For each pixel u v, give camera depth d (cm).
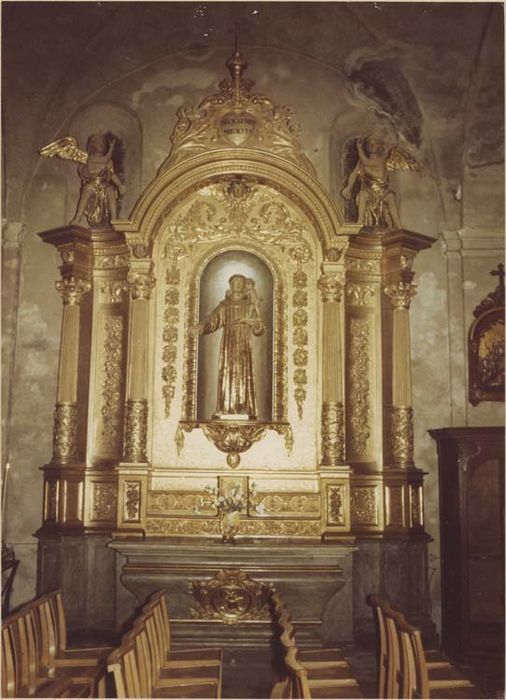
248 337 1095
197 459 1064
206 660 705
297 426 1073
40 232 1117
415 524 1055
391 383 1098
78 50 1127
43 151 1110
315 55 1182
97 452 1085
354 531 1055
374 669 924
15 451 1104
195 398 1080
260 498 1046
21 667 635
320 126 1184
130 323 1073
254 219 1123
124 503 1021
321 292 1084
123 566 975
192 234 1118
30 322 1132
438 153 1170
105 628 1031
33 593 1078
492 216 1159
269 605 967
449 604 1020
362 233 1120
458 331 1143
